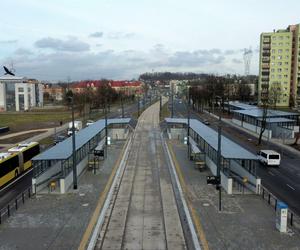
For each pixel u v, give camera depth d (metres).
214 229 20.81
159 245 18.94
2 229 20.91
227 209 24.31
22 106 133.88
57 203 25.72
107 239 19.69
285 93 129.88
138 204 25.77
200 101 124.00
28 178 35.12
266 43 131.25
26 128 77.44
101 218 22.61
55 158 28.47
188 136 48.81
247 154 29.95
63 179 28.08
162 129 72.44
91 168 36.94
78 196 27.39
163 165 38.97
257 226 21.30
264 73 132.25
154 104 165.12
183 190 29.05
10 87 132.50
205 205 25.17
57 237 19.70
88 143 39.59
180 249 18.38
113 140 57.69
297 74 127.50
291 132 60.25
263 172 37.00
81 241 19.19
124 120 62.56
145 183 31.52
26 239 19.48
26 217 22.88
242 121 77.69
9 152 36.44
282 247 18.45
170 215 23.44
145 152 46.97
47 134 67.75
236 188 29.42
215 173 33.41
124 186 30.58
